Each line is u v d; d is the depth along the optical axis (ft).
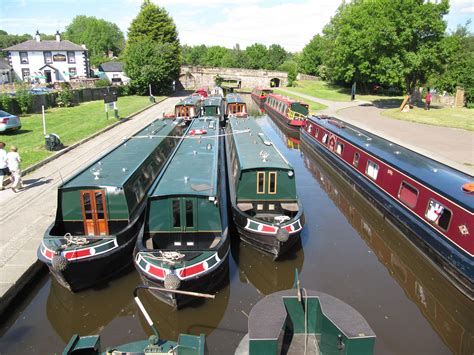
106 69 232.94
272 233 37.42
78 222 37.14
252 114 153.07
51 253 32.19
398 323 31.58
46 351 27.89
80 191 36.22
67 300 33.55
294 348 18.67
